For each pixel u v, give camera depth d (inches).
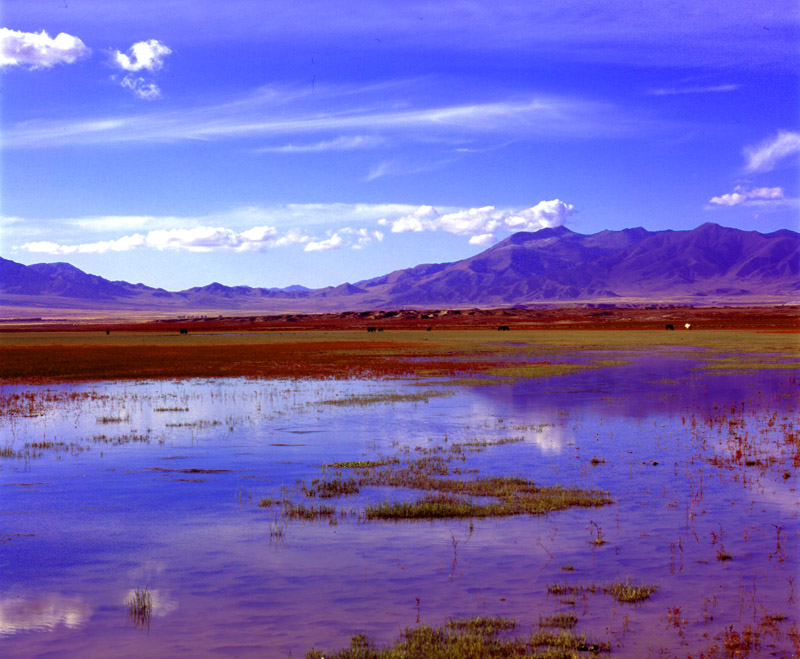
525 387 1441.9
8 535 497.4
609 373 1743.4
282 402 1233.4
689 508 556.1
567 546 466.3
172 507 566.6
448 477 665.0
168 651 327.0
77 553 459.8
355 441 861.8
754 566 429.1
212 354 2637.8
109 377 1742.1
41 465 727.1
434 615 363.6
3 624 356.5
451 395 1316.4
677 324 6018.7
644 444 828.0
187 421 1023.0
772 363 2038.6
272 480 658.8
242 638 339.6
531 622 355.3
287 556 450.6
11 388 1503.4
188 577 417.1
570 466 711.7
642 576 414.3
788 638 335.6
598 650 324.2
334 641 336.2
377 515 538.9
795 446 811.4
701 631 343.9
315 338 4089.6
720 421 994.7
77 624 356.2
